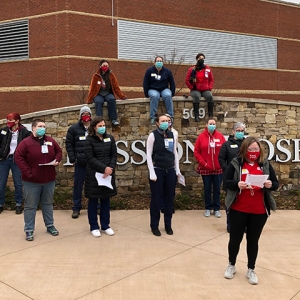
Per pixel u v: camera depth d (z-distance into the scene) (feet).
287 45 73.15
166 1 58.95
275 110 29.32
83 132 22.04
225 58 65.21
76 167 22.25
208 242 17.62
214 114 28.43
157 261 15.06
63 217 22.30
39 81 54.39
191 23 61.41
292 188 29.48
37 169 17.57
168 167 18.62
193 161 27.86
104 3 54.39
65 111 26.48
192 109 27.91
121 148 26.94
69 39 52.08
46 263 14.79
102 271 13.99
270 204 12.75
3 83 57.06
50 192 18.49
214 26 63.77
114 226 20.44
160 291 12.30
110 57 55.21
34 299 11.72
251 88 68.59
